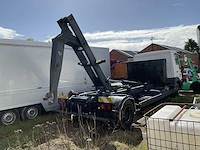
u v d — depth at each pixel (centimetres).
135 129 426
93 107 445
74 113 461
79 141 354
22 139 386
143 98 550
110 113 420
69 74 646
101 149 321
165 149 184
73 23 443
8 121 504
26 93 535
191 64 973
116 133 401
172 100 721
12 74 506
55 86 409
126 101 417
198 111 214
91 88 724
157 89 679
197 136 166
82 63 514
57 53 412
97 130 431
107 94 450
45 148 324
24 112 538
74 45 468
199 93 930
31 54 550
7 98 495
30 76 546
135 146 332
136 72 773
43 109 589
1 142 379
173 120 184
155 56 834
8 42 498
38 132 422
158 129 188
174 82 758
